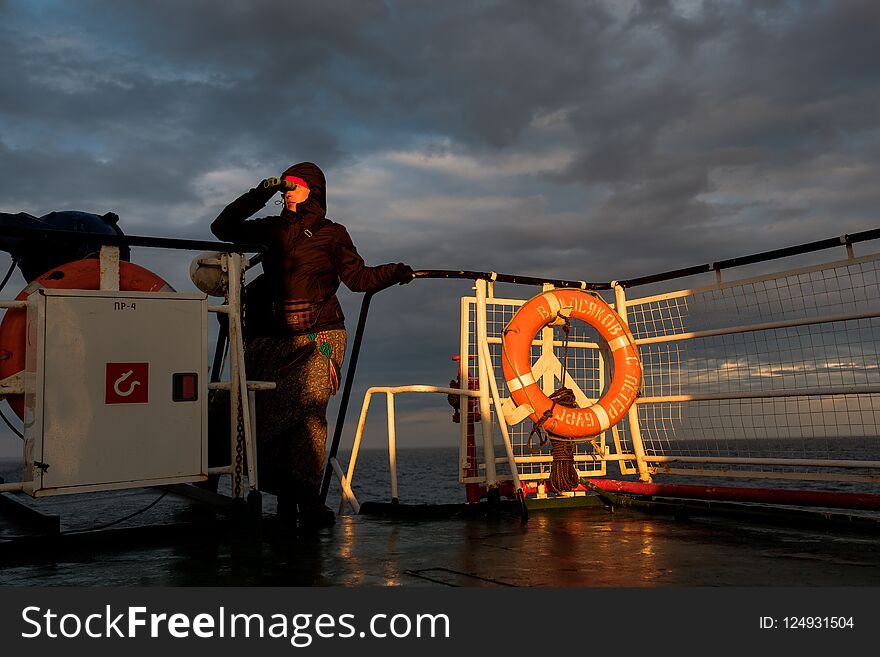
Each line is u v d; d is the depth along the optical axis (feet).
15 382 11.16
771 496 14.52
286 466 14.19
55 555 10.62
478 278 16.80
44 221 15.44
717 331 17.97
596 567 9.50
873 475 13.97
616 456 19.08
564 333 18.03
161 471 11.41
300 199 14.70
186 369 11.79
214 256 12.55
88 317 11.09
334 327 14.62
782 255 16.89
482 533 12.97
